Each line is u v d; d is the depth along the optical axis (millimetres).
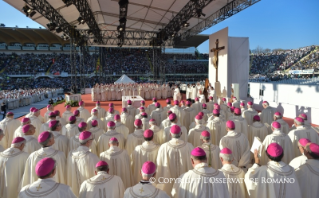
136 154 3914
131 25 23281
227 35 16578
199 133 4934
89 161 3342
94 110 6762
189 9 15891
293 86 14547
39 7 12812
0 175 3436
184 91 25688
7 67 44188
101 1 16328
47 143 3432
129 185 3668
